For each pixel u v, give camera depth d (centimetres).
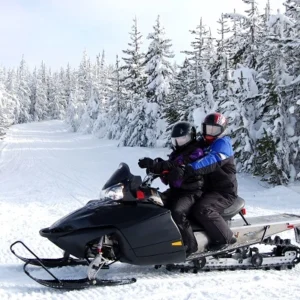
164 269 470
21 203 990
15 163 2102
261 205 959
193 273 457
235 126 1448
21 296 383
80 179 1471
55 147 2984
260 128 1428
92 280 402
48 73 10306
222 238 438
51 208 922
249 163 1434
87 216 405
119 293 393
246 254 473
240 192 1191
